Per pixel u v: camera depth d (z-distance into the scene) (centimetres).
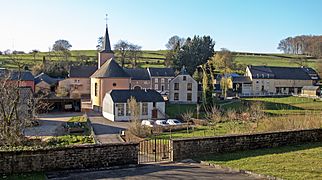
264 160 1445
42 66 9412
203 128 3744
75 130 3572
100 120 4769
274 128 2327
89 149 1382
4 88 2189
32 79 6862
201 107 5694
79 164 1369
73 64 10125
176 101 6519
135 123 3397
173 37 12681
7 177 1243
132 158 1451
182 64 9156
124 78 5731
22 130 2359
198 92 6631
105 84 5628
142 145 2322
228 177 1225
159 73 8369
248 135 1688
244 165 1362
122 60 10569
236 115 4200
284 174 1215
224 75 8731
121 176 1268
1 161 1263
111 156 1418
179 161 1495
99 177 1258
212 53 9512
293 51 13350
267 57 12256
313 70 10050
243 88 8944
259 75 9112
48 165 1327
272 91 9188
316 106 5819
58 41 12338
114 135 3531
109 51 6694
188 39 9662
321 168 1295
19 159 1287
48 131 3625
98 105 5691
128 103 4650
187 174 1280
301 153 1588
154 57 11438
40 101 4416
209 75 6372
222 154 1590
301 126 2231
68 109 5631
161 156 1897
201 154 1569
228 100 6594
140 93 5038
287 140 1823
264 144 1738
